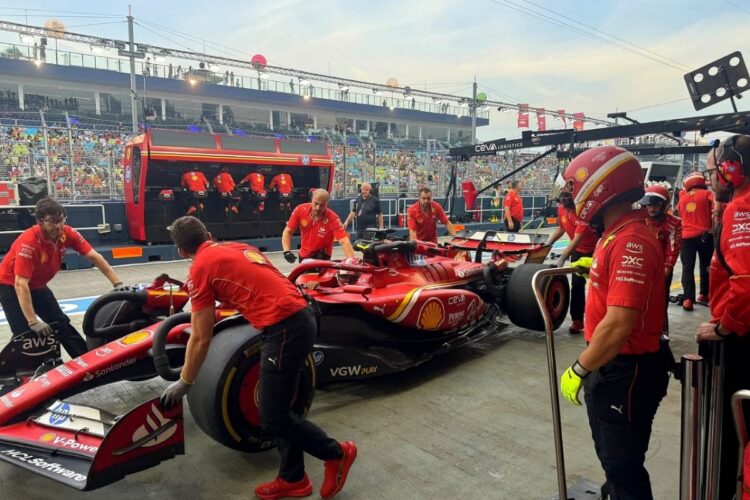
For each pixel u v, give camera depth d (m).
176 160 11.31
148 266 10.55
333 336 4.17
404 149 28.94
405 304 4.36
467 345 5.63
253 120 39.50
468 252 6.48
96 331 3.95
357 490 2.96
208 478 3.08
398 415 3.91
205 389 2.96
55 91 31.58
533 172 25.52
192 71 36.00
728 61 3.41
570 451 3.39
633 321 1.86
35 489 2.97
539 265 5.57
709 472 1.93
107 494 2.92
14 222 10.05
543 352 5.40
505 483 3.03
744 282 2.05
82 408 3.16
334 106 41.56
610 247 1.96
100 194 13.60
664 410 4.02
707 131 5.98
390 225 16.50
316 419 3.83
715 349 2.03
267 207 13.46
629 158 2.01
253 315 2.67
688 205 6.96
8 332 5.93
